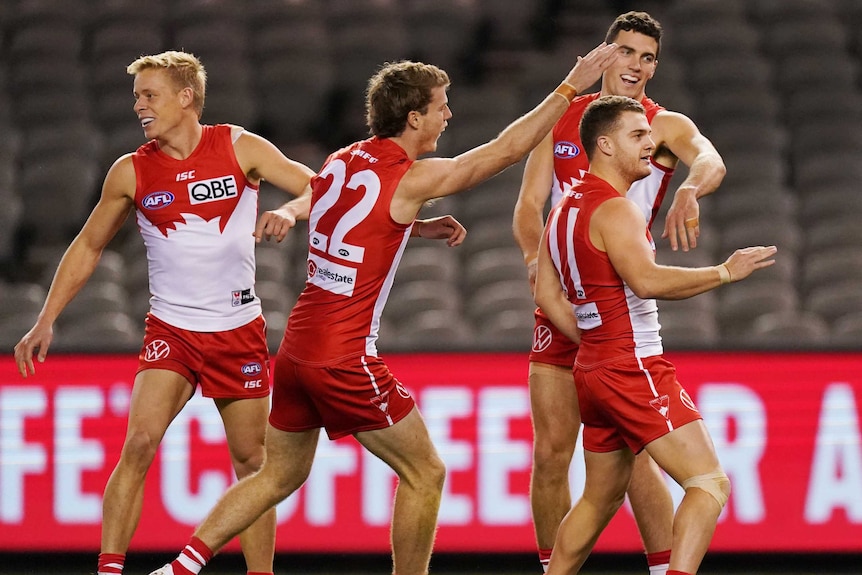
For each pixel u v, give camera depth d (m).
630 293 15.18
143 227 16.83
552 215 15.93
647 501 17.05
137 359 23.08
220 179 16.69
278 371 15.88
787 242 34.69
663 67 43.00
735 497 22.81
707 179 15.51
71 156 39.31
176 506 22.81
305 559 22.84
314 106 42.28
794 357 22.97
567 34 46.19
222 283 16.78
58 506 22.84
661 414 14.96
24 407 22.92
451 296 32.09
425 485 15.98
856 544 22.66
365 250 15.26
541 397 17.23
